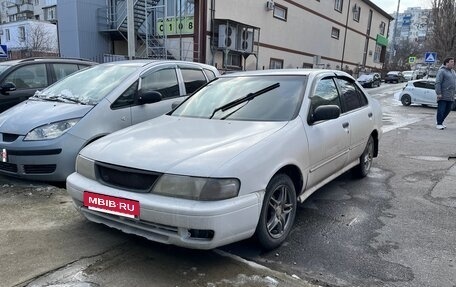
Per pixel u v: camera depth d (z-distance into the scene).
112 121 4.94
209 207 2.71
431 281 2.92
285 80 4.26
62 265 2.95
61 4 20.03
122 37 20.80
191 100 4.54
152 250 3.23
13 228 3.55
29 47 37.38
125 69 5.59
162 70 5.86
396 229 3.86
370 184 5.34
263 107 3.93
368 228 3.88
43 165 4.52
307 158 3.68
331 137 4.14
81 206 3.33
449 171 6.05
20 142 4.49
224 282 2.78
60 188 4.62
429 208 4.45
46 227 3.59
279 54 25.19
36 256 3.06
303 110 3.81
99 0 20.31
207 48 19.31
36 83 7.12
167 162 2.92
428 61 22.48
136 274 2.86
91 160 3.26
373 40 44.25
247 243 3.46
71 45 20.16
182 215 2.71
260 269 2.97
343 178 5.62
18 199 4.26
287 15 25.34
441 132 10.18
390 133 10.00
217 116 3.98
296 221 4.03
